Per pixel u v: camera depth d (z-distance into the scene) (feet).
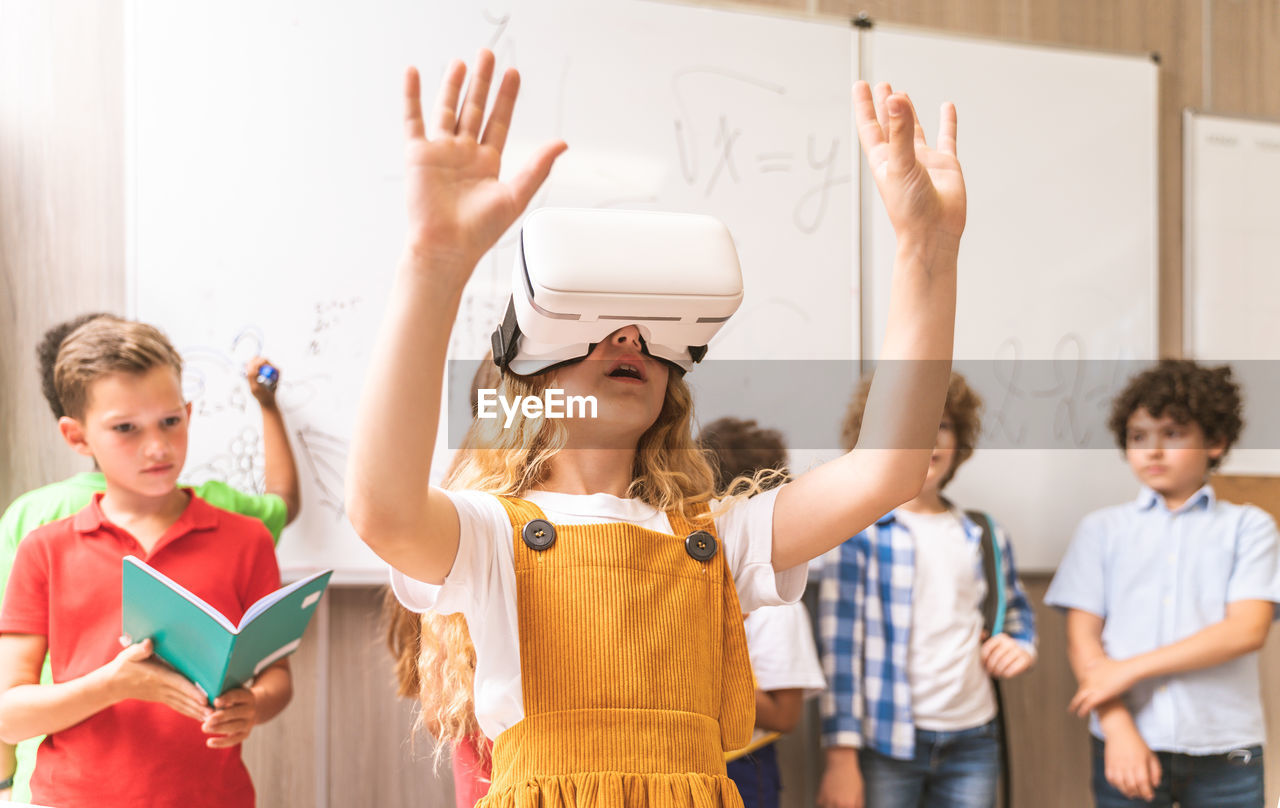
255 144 5.50
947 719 5.38
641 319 2.03
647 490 2.37
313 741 5.53
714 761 2.01
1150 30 7.01
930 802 5.51
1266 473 6.89
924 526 5.65
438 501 2.01
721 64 6.13
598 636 1.99
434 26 5.73
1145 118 6.84
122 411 4.17
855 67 6.34
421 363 1.76
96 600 4.06
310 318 5.53
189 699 3.70
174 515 4.38
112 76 5.50
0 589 4.58
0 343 5.33
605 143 5.94
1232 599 5.69
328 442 5.52
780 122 6.20
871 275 6.31
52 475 5.34
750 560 2.28
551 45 5.89
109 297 5.46
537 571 2.05
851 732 5.30
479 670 2.06
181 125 5.42
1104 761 5.77
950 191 2.12
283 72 5.54
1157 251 6.80
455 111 1.77
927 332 2.10
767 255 6.13
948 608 5.49
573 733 1.93
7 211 5.37
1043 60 6.67
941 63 6.49
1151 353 6.75
